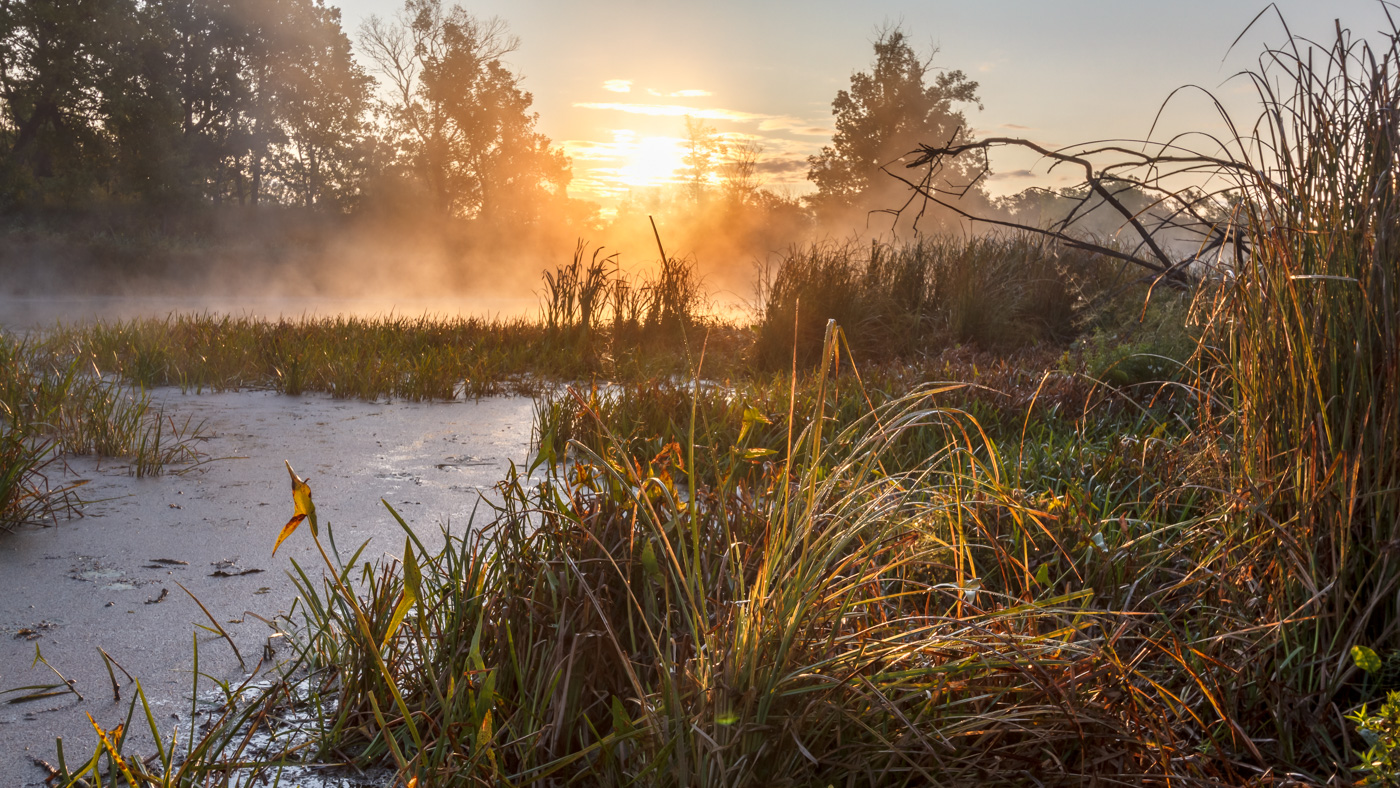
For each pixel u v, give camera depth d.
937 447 4.13
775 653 1.59
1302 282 2.07
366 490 4.00
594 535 2.00
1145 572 2.38
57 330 10.39
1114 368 5.01
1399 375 1.88
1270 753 1.77
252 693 2.12
